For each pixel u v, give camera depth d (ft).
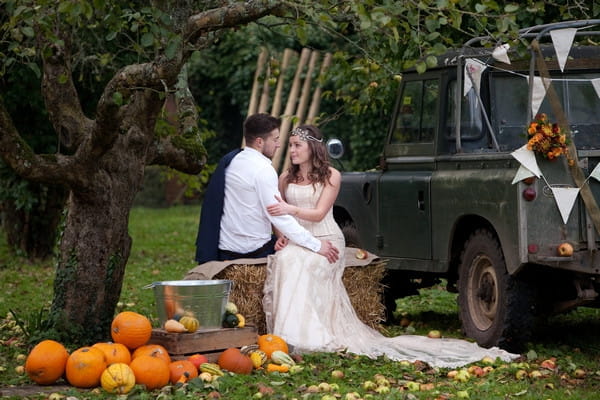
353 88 36.81
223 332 21.99
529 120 23.44
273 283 24.31
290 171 25.99
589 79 27.58
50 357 20.22
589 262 22.95
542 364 22.26
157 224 74.33
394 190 29.04
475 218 25.94
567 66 27.43
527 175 22.77
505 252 23.58
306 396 18.72
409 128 29.63
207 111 87.40
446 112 28.02
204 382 20.17
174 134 29.43
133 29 21.27
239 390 19.49
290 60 72.18
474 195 25.05
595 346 26.18
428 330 29.37
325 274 24.45
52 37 21.54
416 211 28.02
